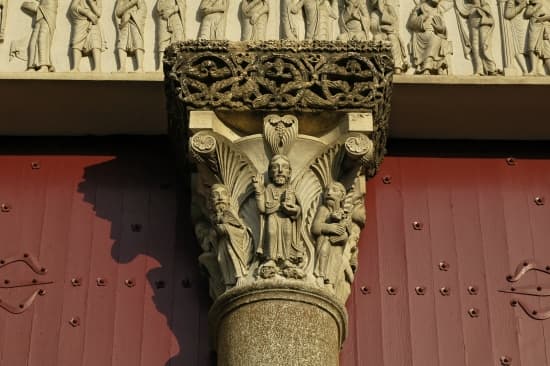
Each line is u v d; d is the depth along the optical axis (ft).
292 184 47.03
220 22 50.57
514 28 51.06
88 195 50.80
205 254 47.44
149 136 52.13
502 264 49.37
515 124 51.57
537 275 49.19
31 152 51.88
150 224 50.08
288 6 50.67
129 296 48.47
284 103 47.34
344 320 45.91
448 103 50.49
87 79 49.55
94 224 50.08
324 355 44.04
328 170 47.52
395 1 51.31
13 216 50.26
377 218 50.24
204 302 48.24
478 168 51.67
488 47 50.55
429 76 49.60
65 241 49.67
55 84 49.78
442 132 51.90
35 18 51.29
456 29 51.16
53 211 50.39
